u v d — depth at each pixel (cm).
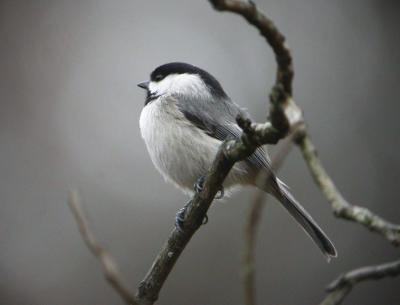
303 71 1312
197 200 541
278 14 1377
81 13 1394
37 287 1062
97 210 1143
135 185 1174
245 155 473
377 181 1155
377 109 1251
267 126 415
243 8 334
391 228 400
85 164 1194
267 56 1309
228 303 1033
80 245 1105
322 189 463
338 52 1325
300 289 1034
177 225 574
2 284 1066
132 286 1066
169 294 1049
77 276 1079
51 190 1162
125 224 1130
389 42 1312
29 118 1261
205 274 1059
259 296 1034
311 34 1349
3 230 1112
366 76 1290
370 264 1046
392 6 1333
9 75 1314
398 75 1279
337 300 448
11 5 1381
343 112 1254
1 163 1185
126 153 1216
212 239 1079
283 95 380
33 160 1198
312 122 1250
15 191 1159
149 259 1090
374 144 1194
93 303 1059
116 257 1094
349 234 1080
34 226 1120
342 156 1191
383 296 984
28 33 1362
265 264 1057
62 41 1359
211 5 330
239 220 1091
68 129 1250
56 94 1301
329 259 727
